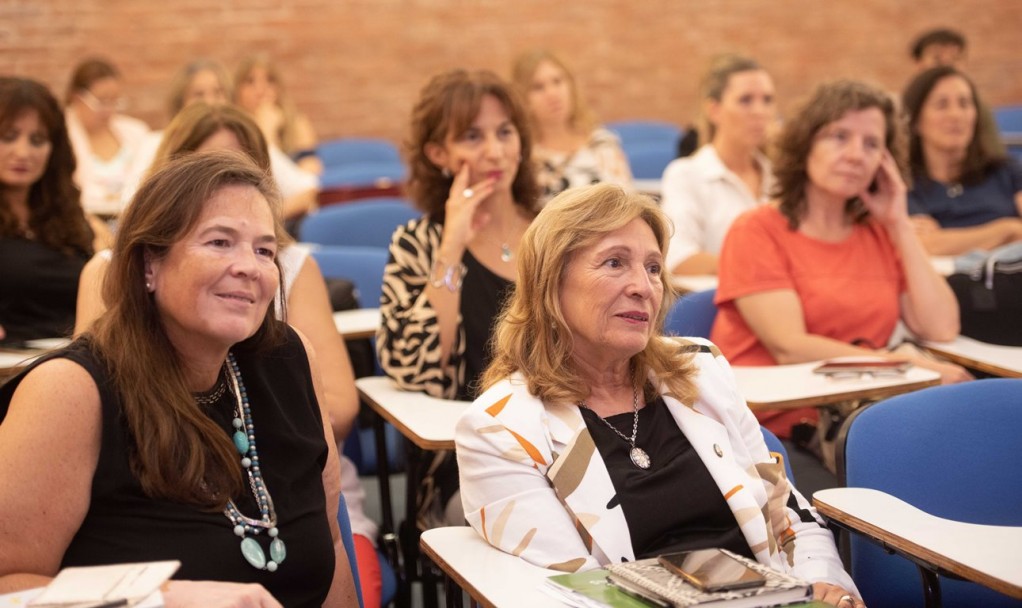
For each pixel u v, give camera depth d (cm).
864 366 266
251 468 169
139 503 158
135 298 162
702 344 209
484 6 759
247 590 147
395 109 754
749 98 438
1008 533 174
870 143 299
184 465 160
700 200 438
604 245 189
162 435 158
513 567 175
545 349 192
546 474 185
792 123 305
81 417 155
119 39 697
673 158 668
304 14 730
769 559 186
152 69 706
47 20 683
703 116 455
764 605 151
